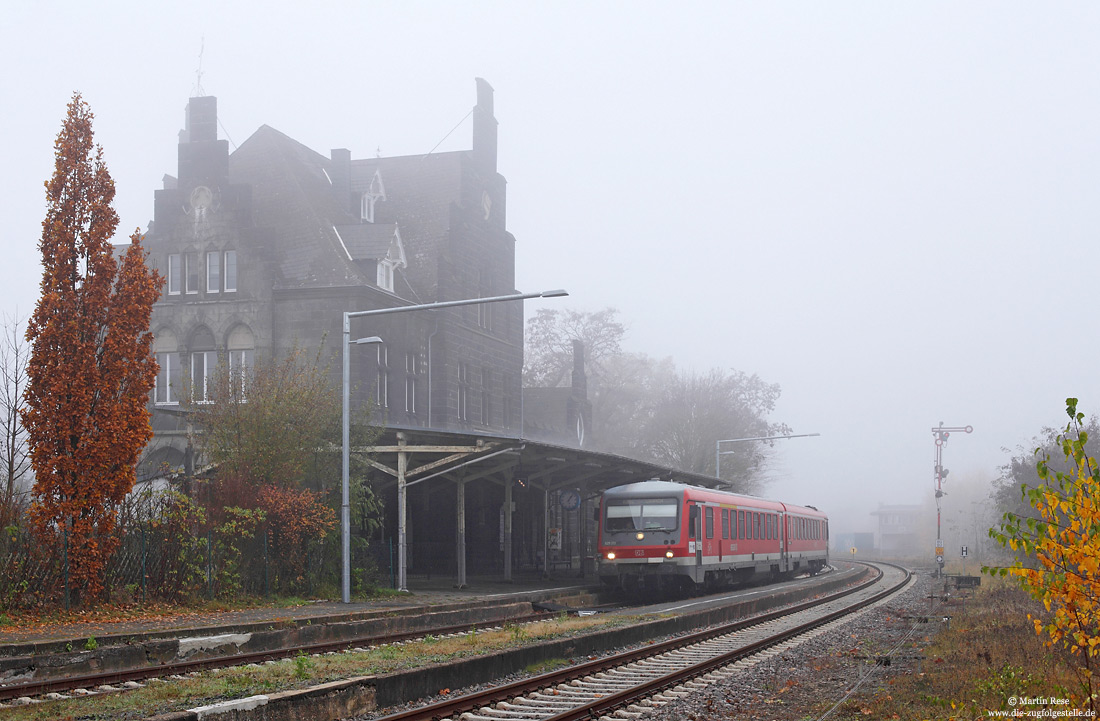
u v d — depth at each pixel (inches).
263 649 709.3
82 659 584.7
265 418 1076.5
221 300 1651.1
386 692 489.4
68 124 876.6
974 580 1608.0
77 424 853.2
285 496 1051.9
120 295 877.8
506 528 1395.2
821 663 669.9
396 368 1713.8
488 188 2085.4
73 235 866.1
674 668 629.9
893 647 757.9
